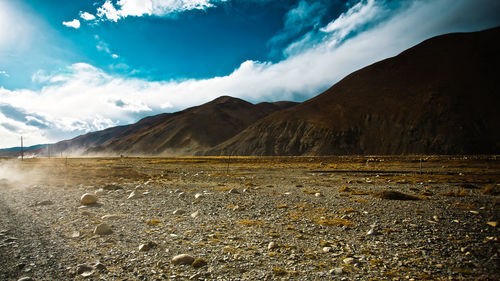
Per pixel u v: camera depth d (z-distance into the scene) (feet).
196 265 28.50
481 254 31.73
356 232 41.55
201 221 48.57
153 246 34.81
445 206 61.26
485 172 178.19
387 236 39.22
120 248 34.04
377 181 125.49
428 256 31.37
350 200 69.92
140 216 52.49
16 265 27.94
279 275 26.35
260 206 62.39
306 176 158.20
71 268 27.63
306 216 52.37
